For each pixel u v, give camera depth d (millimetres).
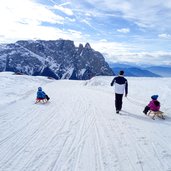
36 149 7508
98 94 22656
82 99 18781
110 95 21922
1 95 18703
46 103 16469
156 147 7816
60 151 7355
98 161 6645
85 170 6086
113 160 6727
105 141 8328
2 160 6668
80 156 6980
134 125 10609
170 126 10562
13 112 13062
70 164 6434
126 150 7500
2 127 10008
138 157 6965
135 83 30922
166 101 16500
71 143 8086
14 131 9453
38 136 8836
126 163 6539
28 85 29031
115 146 7840
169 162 6652
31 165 6352
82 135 9000
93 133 9281
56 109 14281
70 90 26672
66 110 14000
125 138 8695
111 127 10195
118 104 13188
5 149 7504
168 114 12922
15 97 18344
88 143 8109
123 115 12695
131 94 21531
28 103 16203
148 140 8508
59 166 6305
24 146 7773
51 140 8391
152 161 6699
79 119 11656
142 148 7699
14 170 6051
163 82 31312
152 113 13211
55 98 19188
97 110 14070
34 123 10766
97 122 11062
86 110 14047
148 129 9977
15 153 7176
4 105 14812
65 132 9375
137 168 6246
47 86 31703
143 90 23641
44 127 10094
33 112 13234
